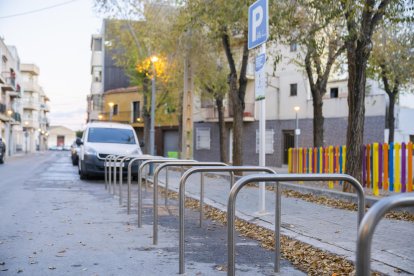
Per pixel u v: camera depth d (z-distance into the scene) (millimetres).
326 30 15078
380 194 11234
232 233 4043
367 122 28203
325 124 29875
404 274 4730
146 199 11836
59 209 9820
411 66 17641
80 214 9180
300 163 15328
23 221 8281
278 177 4102
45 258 5680
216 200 11000
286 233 6922
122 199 11695
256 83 8984
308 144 30375
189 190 13508
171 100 28641
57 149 103938
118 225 8000
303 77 28781
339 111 29266
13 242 6559
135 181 17422
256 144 33469
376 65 17453
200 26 16344
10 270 5145
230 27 15852
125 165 16453
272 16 12695
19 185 15195
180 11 16672
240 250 6195
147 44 23453
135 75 29438
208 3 13844
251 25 9078
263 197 8773
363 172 11586
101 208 10070
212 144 36156
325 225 7539
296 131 27828
